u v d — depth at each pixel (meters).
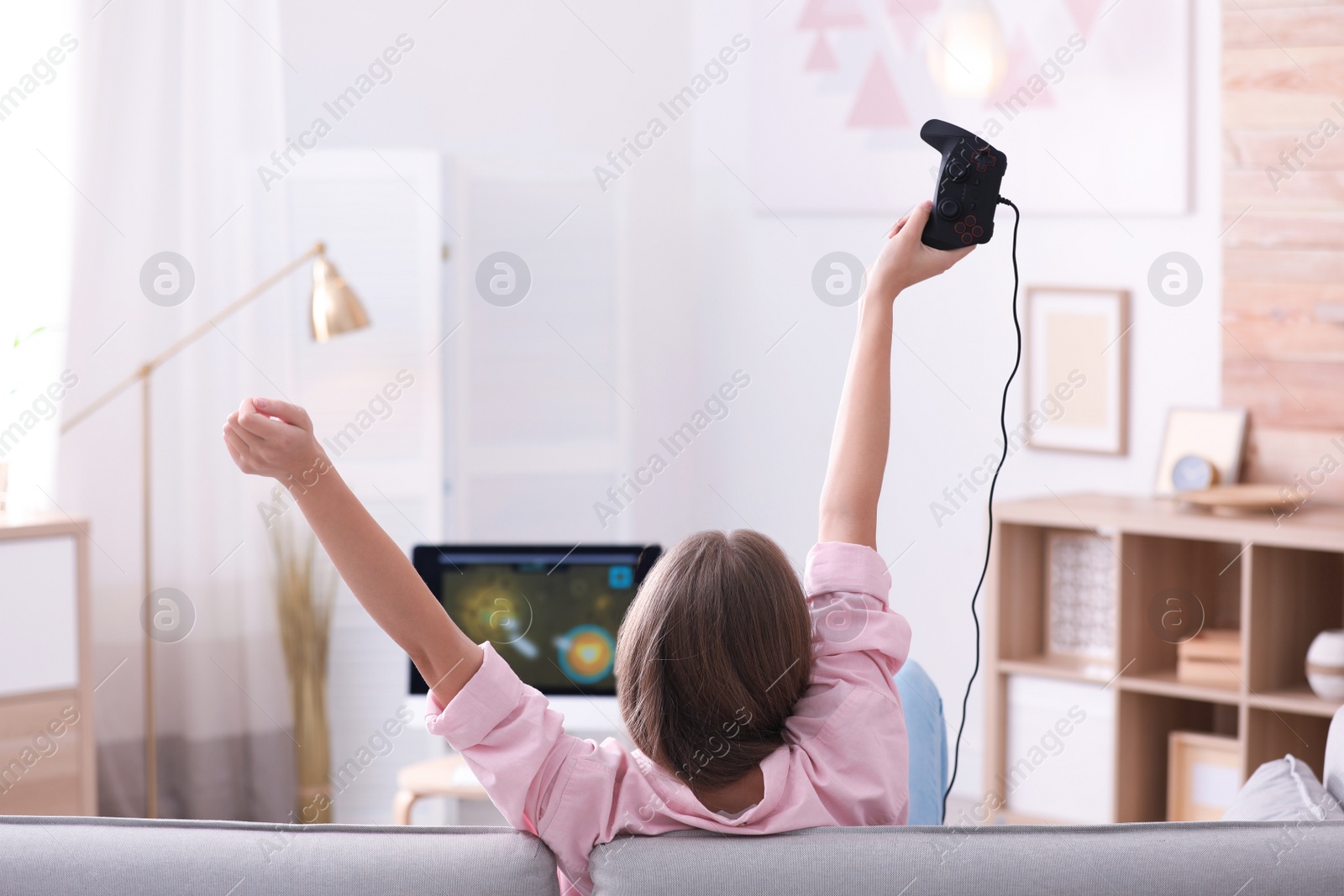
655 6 4.07
